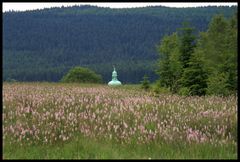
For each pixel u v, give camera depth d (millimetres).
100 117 19844
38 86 34188
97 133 17656
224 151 15719
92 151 15648
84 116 19328
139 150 15906
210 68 34031
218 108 23219
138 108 21734
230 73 32375
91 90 33312
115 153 15469
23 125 18141
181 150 15992
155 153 15703
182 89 32688
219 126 18609
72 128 18047
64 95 26531
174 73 38000
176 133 17438
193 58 33844
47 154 15211
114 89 39219
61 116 19594
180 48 36688
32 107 21375
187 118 20016
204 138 16734
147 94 32062
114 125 18219
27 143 16391
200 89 32750
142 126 17812
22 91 27562
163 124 18500
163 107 22672
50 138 16891
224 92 31609
